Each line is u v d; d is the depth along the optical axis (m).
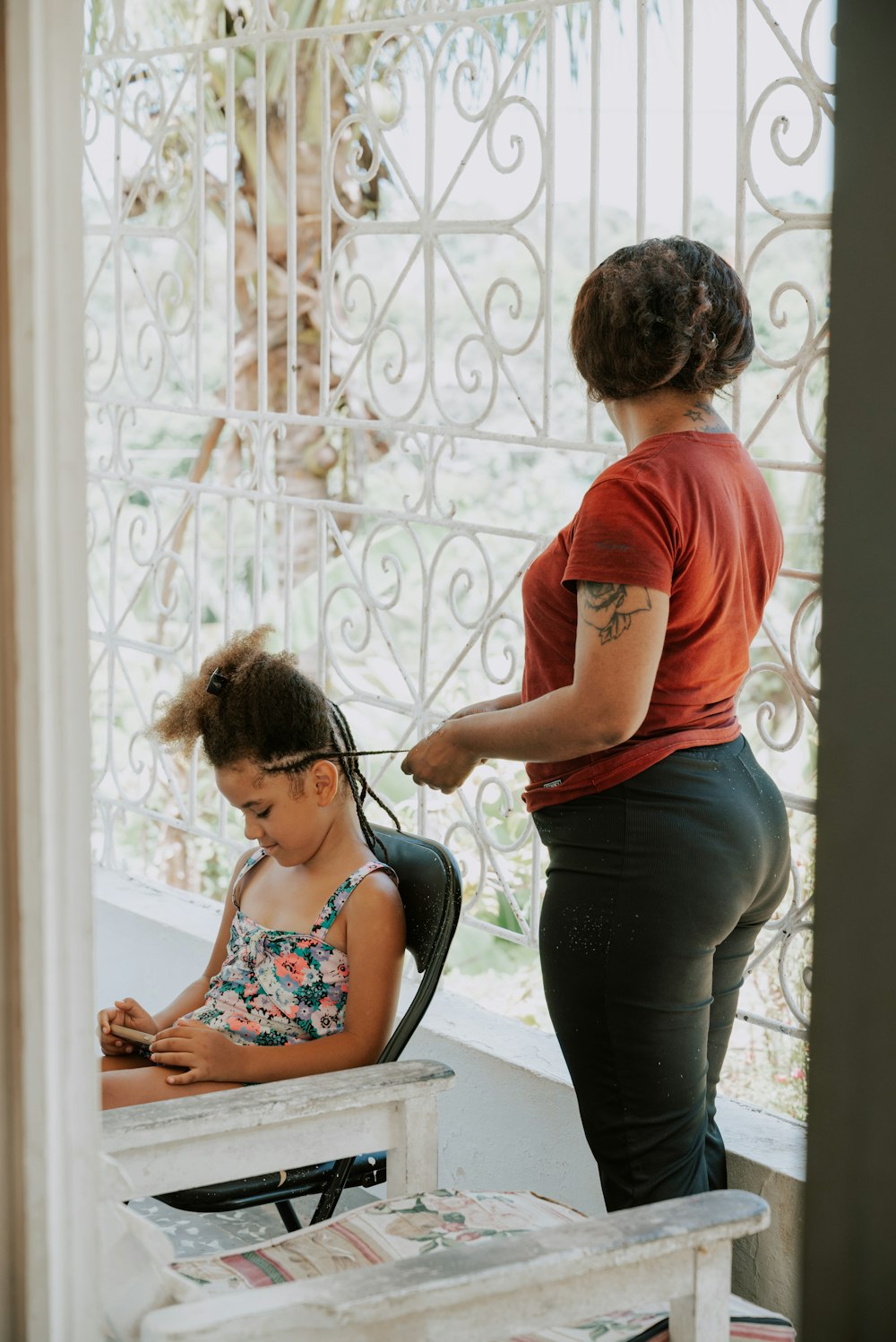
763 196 2.57
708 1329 1.75
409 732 3.42
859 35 1.28
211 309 7.32
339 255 3.52
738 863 2.20
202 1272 2.01
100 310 7.71
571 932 2.23
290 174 3.64
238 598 7.25
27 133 1.33
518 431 7.04
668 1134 2.26
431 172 3.21
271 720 2.50
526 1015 5.55
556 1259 1.62
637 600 2.06
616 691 2.06
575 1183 2.88
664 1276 1.72
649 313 2.13
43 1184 1.43
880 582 1.32
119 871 4.36
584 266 6.84
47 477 1.37
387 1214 2.15
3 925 1.41
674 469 2.12
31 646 1.38
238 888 2.80
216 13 6.37
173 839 6.68
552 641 2.25
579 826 2.23
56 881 1.41
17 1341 1.46
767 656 5.83
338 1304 1.52
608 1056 2.25
